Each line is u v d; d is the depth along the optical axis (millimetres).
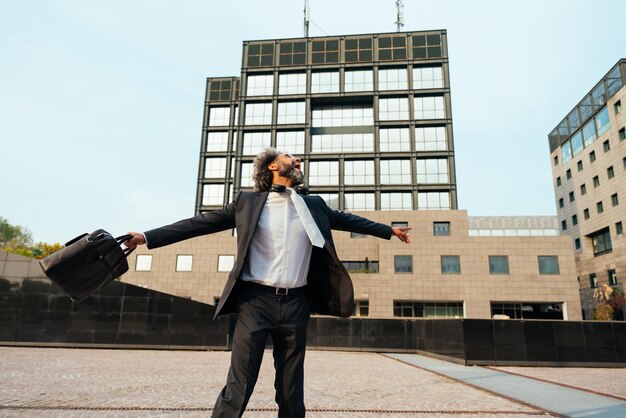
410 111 46188
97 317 12664
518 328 10195
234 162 50531
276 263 2088
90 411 3959
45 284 12586
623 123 42500
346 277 2123
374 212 36750
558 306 34031
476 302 33750
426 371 8633
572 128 53688
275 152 2381
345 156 46000
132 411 4008
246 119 48281
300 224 2201
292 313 2074
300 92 48531
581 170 51312
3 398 4500
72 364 8156
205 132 53219
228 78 54906
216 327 13047
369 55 48562
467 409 4484
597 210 47594
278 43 50188
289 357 2084
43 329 12414
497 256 34438
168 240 2061
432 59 47406
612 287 44531
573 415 4164
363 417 4020
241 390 1920
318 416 4027
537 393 5605
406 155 45062
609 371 9234
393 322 15328
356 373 8016
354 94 47406
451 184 43781
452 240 35094
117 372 7148
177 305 13031
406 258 35125
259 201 2211
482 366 9898
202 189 51156
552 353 10086
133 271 38094
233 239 38312
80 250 1814
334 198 45094
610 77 44750
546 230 61094
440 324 12039
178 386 5746
